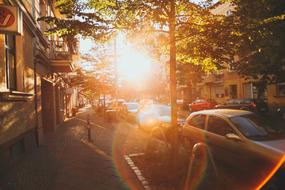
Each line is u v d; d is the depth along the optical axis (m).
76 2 6.07
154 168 6.35
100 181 6.21
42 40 12.80
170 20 6.09
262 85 17.47
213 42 6.36
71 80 27.23
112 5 5.93
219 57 6.82
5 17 5.29
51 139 12.31
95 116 27.31
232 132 6.53
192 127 8.14
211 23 6.27
